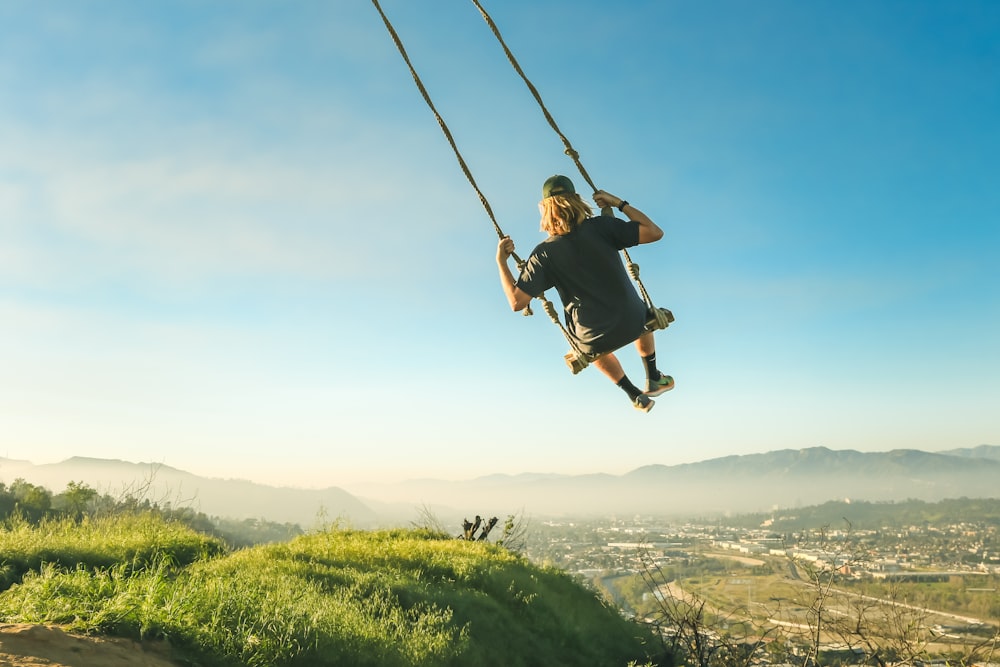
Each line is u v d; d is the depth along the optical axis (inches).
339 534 724.0
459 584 516.1
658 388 209.0
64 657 178.7
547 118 208.8
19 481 2395.4
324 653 274.7
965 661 360.5
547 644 458.0
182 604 252.8
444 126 215.2
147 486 685.3
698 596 533.6
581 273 189.8
